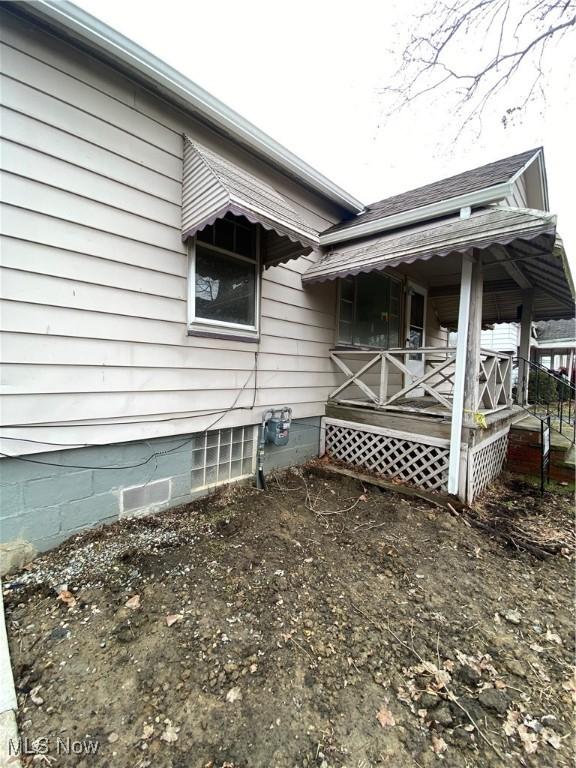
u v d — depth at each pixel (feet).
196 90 10.29
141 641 6.05
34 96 7.82
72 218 8.52
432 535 10.19
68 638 6.07
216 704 5.04
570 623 6.95
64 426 8.75
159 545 9.03
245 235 12.66
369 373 19.48
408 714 5.04
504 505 12.70
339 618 6.82
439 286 23.52
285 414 14.89
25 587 7.36
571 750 4.62
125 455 10.09
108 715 4.82
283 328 14.67
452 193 13.12
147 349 10.21
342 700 5.20
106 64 8.91
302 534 9.98
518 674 5.73
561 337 51.93
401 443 14.11
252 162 13.43
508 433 16.46
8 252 7.66
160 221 10.26
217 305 12.03
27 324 8.01
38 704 4.92
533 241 11.09
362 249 14.47
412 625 6.73
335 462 16.11
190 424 11.54
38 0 7.27
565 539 10.29
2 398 7.80
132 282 9.73
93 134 8.78
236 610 6.89
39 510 8.53
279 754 4.44
